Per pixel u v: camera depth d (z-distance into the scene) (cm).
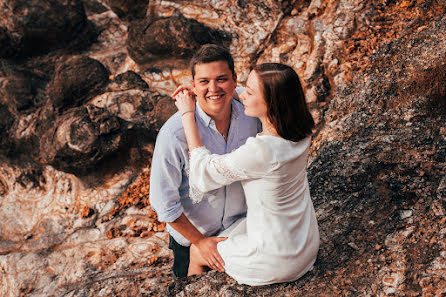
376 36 410
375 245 232
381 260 221
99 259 388
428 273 204
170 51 516
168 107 472
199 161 201
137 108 495
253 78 186
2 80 540
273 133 191
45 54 580
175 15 555
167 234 401
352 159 301
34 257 412
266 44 502
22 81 541
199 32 509
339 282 216
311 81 423
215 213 240
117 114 493
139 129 471
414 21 393
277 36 500
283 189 195
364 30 423
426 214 237
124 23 603
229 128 225
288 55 475
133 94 503
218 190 230
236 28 520
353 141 320
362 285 211
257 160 186
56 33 565
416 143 286
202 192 210
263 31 507
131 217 432
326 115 375
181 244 259
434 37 353
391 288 204
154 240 397
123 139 465
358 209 265
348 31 430
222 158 196
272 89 179
